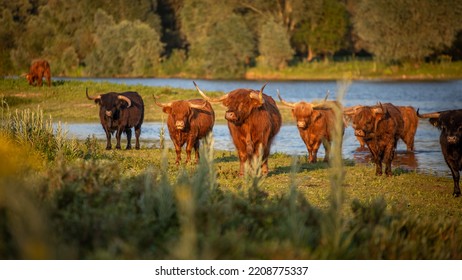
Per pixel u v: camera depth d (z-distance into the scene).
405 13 80.00
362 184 15.19
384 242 7.39
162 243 6.66
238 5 90.06
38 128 15.61
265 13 92.56
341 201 7.34
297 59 95.12
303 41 91.88
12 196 6.14
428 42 80.44
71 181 8.07
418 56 82.06
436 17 79.44
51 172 8.52
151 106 37.06
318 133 18.50
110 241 6.43
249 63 92.19
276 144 24.98
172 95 39.62
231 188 12.94
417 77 81.19
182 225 6.81
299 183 14.75
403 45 81.25
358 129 16.27
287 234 7.09
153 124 31.77
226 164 17.95
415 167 19.27
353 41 97.44
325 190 13.75
